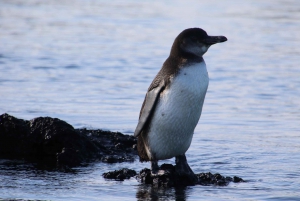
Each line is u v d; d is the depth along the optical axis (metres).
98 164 15.36
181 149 13.42
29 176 13.98
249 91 25.78
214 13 53.69
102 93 24.86
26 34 42.09
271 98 24.45
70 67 30.78
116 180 13.79
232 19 49.78
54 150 16.06
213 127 19.70
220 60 33.62
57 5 59.47
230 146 17.17
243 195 12.55
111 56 34.16
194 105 12.80
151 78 28.27
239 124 20.14
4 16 51.31
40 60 32.53
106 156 15.91
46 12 54.38
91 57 33.72
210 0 64.12
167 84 12.80
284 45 38.41
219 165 15.16
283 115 21.55
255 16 51.72
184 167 13.71
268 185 13.34
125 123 19.92
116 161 15.64
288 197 12.38
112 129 19.06
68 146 15.80
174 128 12.96
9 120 16.48
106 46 37.59
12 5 59.12
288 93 25.39
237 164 15.25
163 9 56.44
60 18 50.56
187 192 12.80
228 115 21.50
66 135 15.95
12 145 16.33
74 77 28.23
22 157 16.00
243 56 34.78
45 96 23.97
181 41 13.05
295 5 59.59
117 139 17.23
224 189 13.02
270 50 36.72
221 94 25.20
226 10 55.88
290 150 16.70
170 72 12.85
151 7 57.94
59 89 25.47
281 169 14.73
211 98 24.44
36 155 16.20
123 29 44.78
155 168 13.69
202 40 13.01
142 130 13.60
